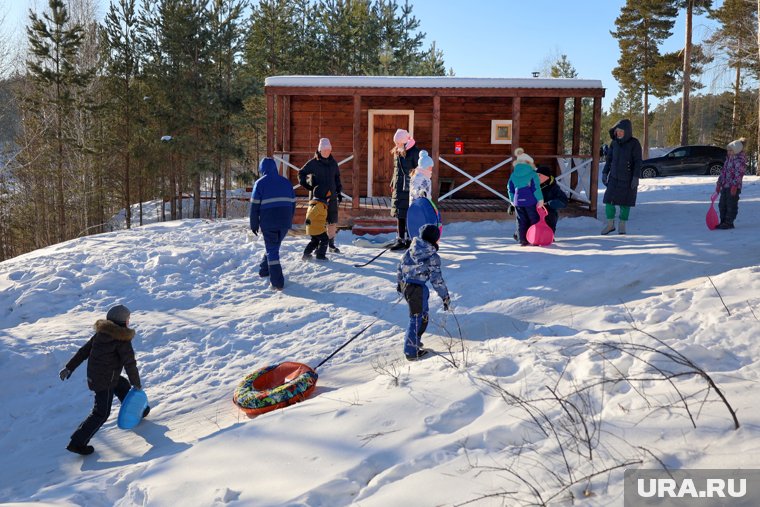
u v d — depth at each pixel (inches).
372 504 140.1
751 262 326.6
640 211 562.3
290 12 1422.2
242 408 222.5
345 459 165.9
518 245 421.7
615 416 157.5
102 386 221.0
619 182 431.5
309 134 612.4
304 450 174.1
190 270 404.2
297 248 438.0
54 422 246.2
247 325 310.8
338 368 253.4
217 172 1167.0
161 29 1127.6
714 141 2103.8
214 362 278.2
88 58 1378.0
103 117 1262.3
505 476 141.5
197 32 1120.8
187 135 1131.9
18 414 254.5
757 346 191.6
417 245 245.0
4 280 391.9
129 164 1318.9
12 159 1125.7
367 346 273.0
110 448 218.1
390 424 180.7
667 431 143.5
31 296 357.7
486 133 612.7
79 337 308.3
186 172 1185.4
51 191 1253.7
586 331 242.2
